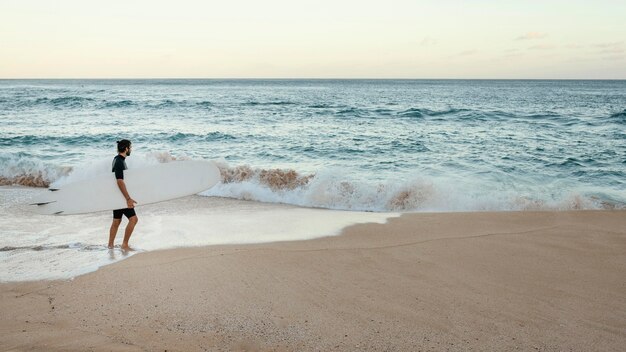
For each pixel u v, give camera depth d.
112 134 17.70
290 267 5.00
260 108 29.48
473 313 3.87
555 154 13.95
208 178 7.17
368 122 22.14
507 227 6.87
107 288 4.45
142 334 3.53
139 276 4.75
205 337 3.49
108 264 5.23
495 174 11.66
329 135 18.17
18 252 5.79
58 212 6.22
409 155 14.23
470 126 20.36
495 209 8.72
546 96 53.50
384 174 11.77
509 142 16.12
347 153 14.70
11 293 4.39
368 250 5.62
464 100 42.22
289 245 6.04
